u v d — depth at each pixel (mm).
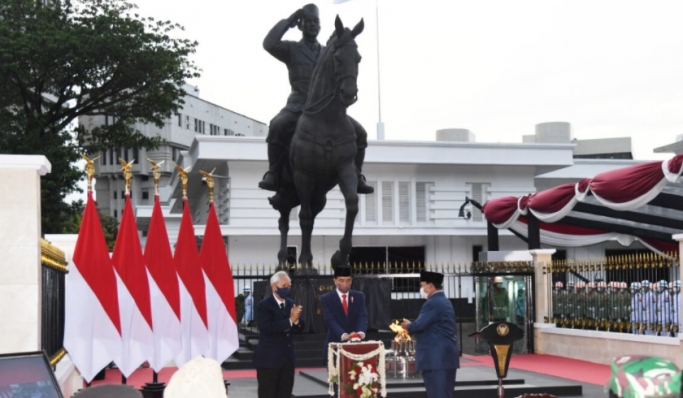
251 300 21375
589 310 20172
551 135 50844
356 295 11836
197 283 11922
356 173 17484
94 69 33938
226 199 37656
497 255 23312
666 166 19188
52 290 10953
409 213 40188
